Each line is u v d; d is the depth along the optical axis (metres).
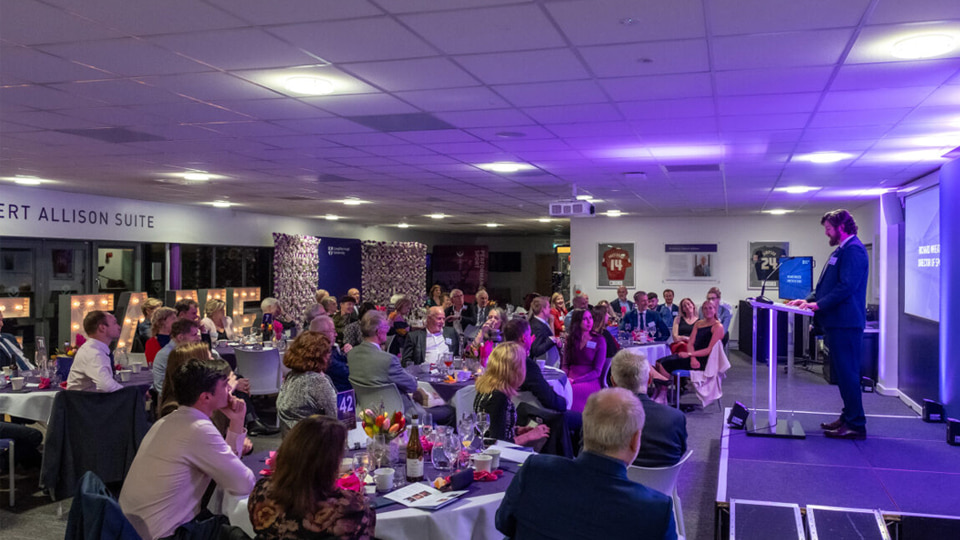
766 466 5.18
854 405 5.95
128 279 12.95
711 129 6.29
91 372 5.51
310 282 16.34
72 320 11.10
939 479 4.87
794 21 3.38
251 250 16.31
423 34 3.62
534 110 5.50
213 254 15.08
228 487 3.08
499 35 3.63
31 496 5.48
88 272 12.06
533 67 4.25
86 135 6.63
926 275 7.94
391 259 19.62
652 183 10.47
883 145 7.11
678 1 3.11
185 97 5.11
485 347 7.12
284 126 6.19
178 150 7.49
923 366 8.13
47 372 6.55
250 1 3.15
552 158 8.05
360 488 2.92
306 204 14.04
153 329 7.21
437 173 9.36
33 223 10.91
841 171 9.06
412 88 4.80
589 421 2.34
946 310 6.84
